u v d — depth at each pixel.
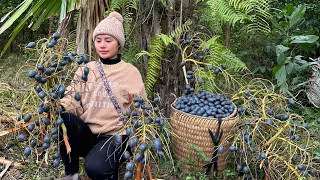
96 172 1.94
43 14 2.30
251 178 2.24
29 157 2.46
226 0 2.60
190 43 2.64
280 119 2.25
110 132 2.07
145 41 2.80
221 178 2.34
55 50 1.87
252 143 2.12
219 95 2.46
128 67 2.13
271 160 2.12
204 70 2.73
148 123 1.90
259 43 4.20
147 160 1.81
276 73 3.32
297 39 3.48
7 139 2.59
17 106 2.07
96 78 2.06
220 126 2.19
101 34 2.02
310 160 2.15
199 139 2.24
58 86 1.82
